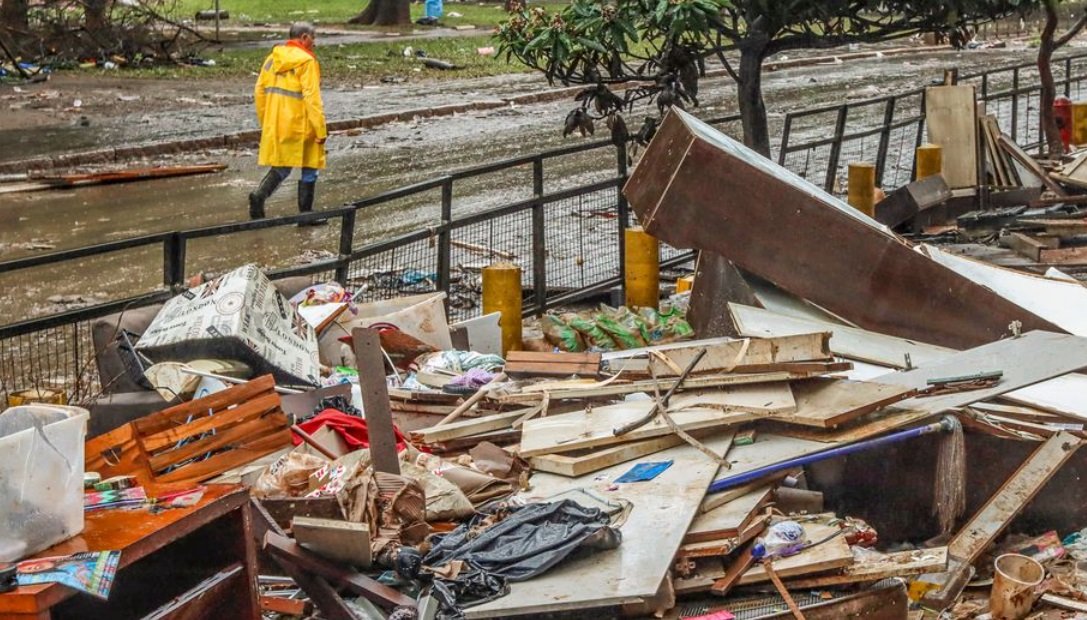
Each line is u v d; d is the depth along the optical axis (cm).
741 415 670
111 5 3394
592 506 607
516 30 1323
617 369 799
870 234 884
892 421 672
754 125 1384
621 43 1248
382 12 4488
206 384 756
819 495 670
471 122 2512
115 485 519
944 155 1532
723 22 1329
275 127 1548
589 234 1318
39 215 1628
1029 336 799
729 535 582
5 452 434
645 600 545
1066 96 2141
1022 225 1325
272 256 1383
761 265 898
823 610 560
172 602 488
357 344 648
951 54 3966
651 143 915
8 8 3055
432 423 789
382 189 1783
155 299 858
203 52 3444
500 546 576
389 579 571
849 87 3055
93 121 2369
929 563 576
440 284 1071
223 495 498
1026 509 709
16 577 421
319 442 700
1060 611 618
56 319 804
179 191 1800
